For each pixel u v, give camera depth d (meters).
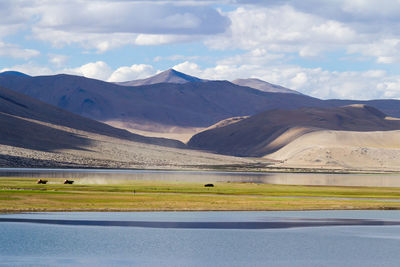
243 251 84.88
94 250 83.56
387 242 92.12
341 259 81.00
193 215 117.50
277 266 77.19
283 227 104.19
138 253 82.44
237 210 126.00
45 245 85.62
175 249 85.19
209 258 80.69
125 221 107.69
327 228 103.81
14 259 77.69
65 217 111.06
